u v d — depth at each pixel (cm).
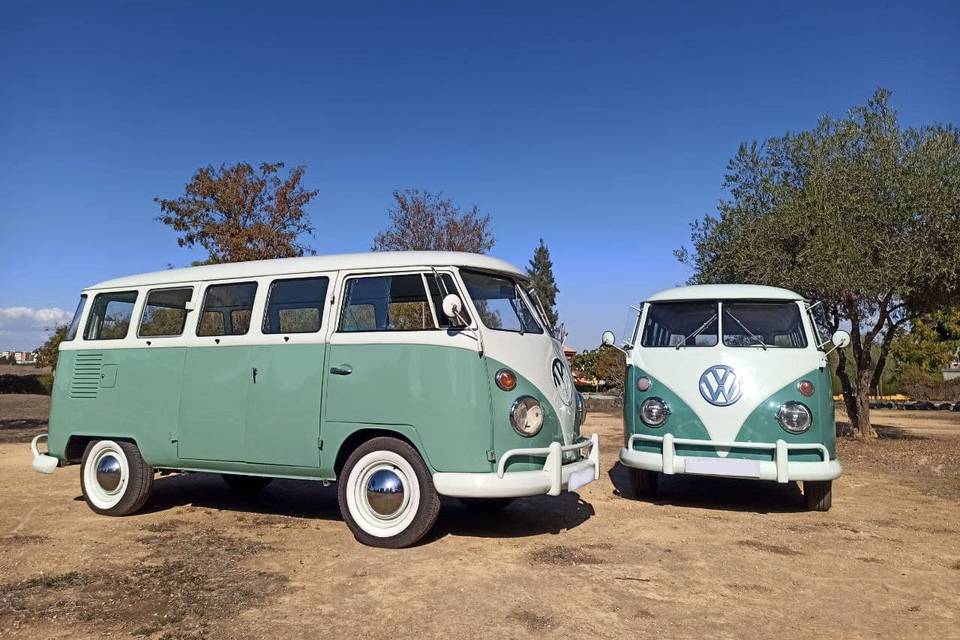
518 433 578
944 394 3030
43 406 2503
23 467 1053
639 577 518
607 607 455
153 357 702
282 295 658
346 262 639
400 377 590
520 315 654
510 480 564
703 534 656
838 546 615
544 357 632
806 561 568
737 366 738
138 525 680
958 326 3039
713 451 726
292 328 646
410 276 614
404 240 2431
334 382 612
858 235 1260
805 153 1427
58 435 748
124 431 709
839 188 1298
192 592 478
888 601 473
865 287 1250
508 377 584
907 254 1216
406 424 583
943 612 454
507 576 515
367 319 620
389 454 592
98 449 733
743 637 410
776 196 1423
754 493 875
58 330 3331
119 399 715
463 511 747
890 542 630
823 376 730
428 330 591
